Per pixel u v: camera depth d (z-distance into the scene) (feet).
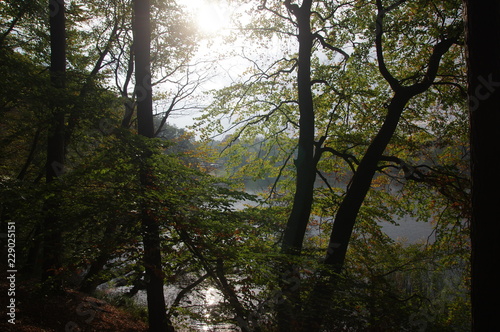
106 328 29.81
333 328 21.15
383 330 21.65
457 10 30.89
